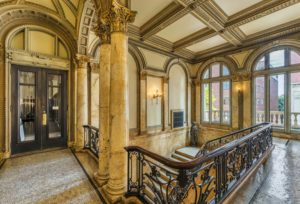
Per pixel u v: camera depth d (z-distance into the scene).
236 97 7.57
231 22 5.38
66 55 5.53
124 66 2.74
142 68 7.02
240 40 6.80
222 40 7.23
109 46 3.29
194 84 9.46
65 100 5.51
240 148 2.90
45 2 4.47
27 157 4.49
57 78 5.40
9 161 4.16
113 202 2.45
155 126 7.59
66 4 4.61
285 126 6.28
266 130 4.41
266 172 3.31
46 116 5.16
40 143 5.05
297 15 5.19
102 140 3.16
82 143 5.12
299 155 4.32
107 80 3.25
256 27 5.98
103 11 2.88
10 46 4.49
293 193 2.60
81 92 5.25
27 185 2.98
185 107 9.09
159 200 2.16
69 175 3.40
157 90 7.72
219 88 8.41
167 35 6.70
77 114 5.21
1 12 4.16
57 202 2.49
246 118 7.22
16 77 4.64
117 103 2.66
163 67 7.95
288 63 6.15
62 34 5.37
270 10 4.59
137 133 6.92
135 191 2.53
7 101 4.42
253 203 2.36
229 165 2.59
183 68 9.02
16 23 4.57
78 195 2.68
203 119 9.20
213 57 8.44
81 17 4.65
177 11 4.81
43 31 5.07
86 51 5.40
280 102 6.62
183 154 7.91
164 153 7.86
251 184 2.81
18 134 4.68
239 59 7.47
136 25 6.00
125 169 2.68
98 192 2.77
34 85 4.97
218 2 4.58
